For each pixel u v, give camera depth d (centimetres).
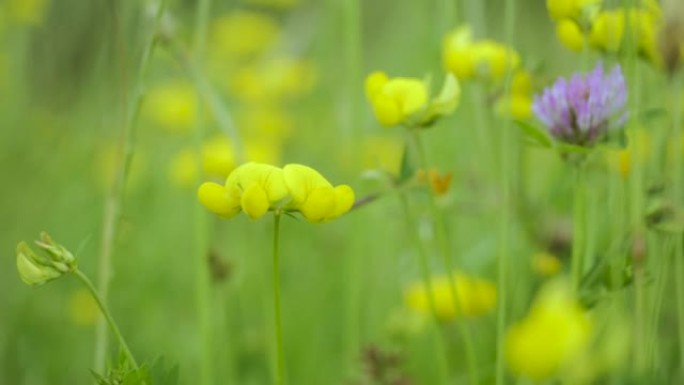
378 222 74
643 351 53
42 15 115
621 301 53
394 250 74
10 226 99
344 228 89
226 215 49
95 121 112
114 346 63
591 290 51
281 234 91
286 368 75
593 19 54
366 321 72
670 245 55
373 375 62
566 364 43
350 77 69
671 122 58
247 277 82
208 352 62
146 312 84
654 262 55
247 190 48
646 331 54
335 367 76
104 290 60
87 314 82
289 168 49
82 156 110
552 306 44
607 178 62
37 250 97
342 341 79
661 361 59
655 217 54
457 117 74
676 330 60
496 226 66
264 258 83
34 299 87
